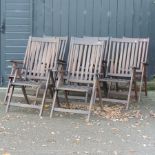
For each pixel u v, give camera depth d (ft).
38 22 34.17
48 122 24.62
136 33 33.96
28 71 28.71
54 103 25.88
